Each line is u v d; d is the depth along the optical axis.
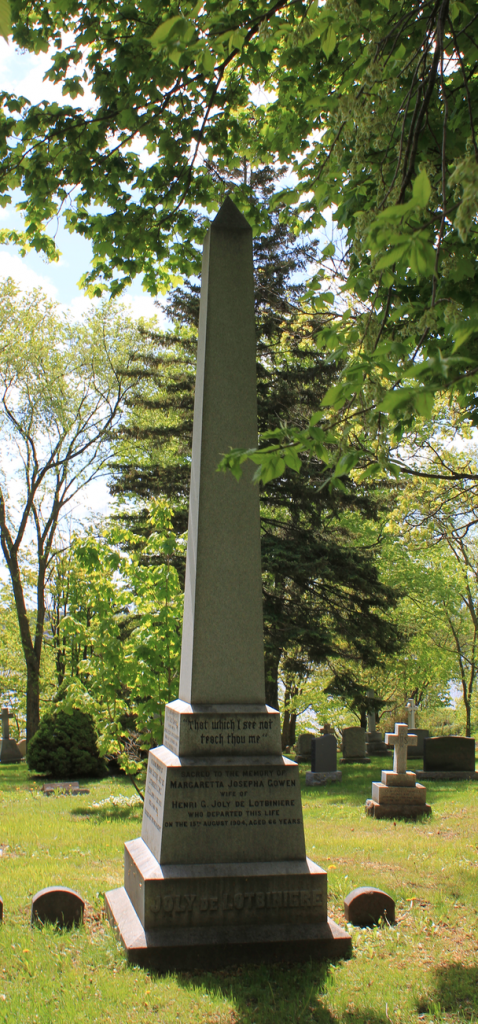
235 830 5.24
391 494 18.91
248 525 5.92
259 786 5.34
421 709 38.56
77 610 11.17
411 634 22.77
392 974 4.68
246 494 5.96
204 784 5.25
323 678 25.48
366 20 4.63
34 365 25.98
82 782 17.36
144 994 4.27
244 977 4.62
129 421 26.78
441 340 3.73
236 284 6.35
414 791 12.07
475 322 2.38
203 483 5.91
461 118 4.25
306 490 18.25
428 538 16.64
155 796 5.56
